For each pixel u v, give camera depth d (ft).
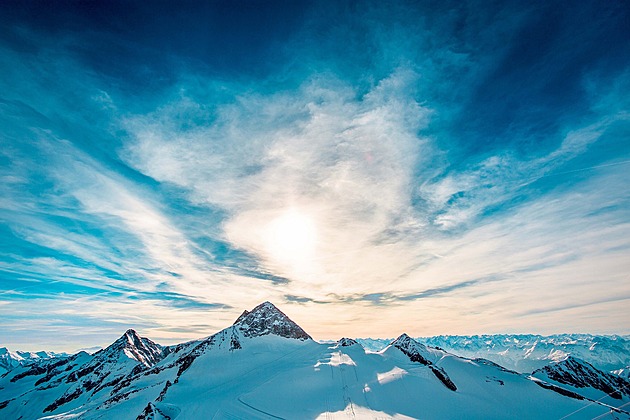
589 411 311.06
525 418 288.92
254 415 252.83
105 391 570.46
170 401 309.83
